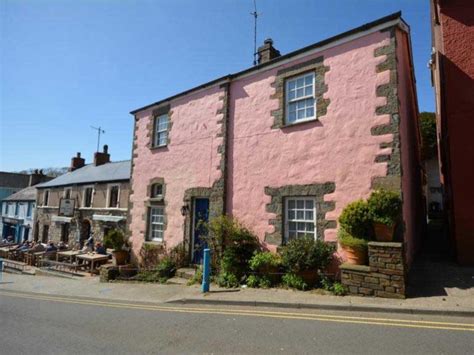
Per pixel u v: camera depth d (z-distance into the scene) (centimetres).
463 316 546
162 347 484
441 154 1491
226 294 805
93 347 493
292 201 983
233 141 1154
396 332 492
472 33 866
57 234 2642
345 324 543
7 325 637
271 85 1070
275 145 1026
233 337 512
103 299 923
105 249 1788
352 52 888
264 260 882
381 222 709
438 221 2205
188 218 1262
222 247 1030
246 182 1087
